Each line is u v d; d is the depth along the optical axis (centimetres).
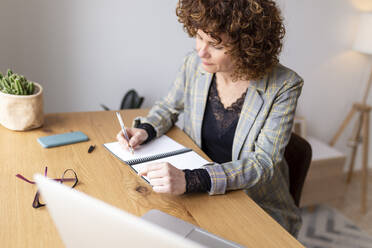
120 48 232
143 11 228
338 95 308
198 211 94
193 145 135
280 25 118
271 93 125
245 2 105
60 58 220
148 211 92
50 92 225
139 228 47
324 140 320
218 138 139
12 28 204
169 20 236
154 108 151
